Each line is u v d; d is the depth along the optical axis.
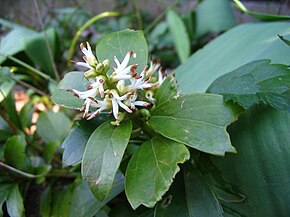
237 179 0.15
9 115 0.19
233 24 0.32
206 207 0.13
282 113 0.13
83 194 0.16
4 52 0.25
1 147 0.19
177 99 0.13
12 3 0.46
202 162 0.14
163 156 0.12
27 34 0.27
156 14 0.45
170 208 0.13
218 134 0.12
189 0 0.43
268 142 0.14
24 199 0.19
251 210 0.15
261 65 0.13
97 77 0.12
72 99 0.14
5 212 0.19
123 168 0.15
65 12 0.40
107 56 0.14
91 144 0.12
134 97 0.12
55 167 0.21
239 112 0.12
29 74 0.27
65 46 0.35
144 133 0.14
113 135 0.12
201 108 0.13
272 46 0.17
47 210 0.18
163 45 0.36
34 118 0.29
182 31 0.31
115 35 0.15
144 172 0.12
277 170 0.14
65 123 0.21
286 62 0.15
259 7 0.35
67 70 0.30
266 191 0.14
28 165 0.18
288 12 0.31
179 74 0.22
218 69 0.19
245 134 0.14
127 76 0.12
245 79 0.13
